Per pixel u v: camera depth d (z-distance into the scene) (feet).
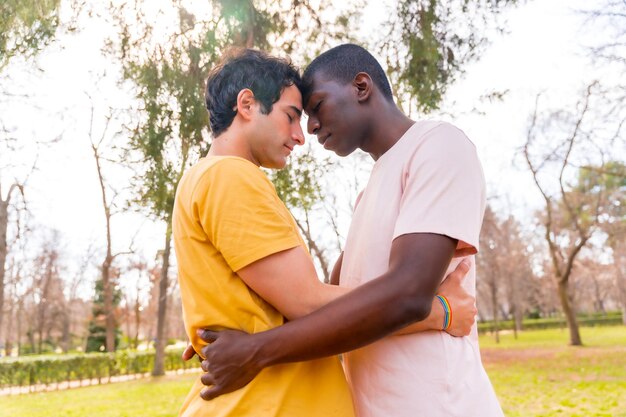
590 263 147.64
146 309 141.18
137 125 18.47
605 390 36.65
